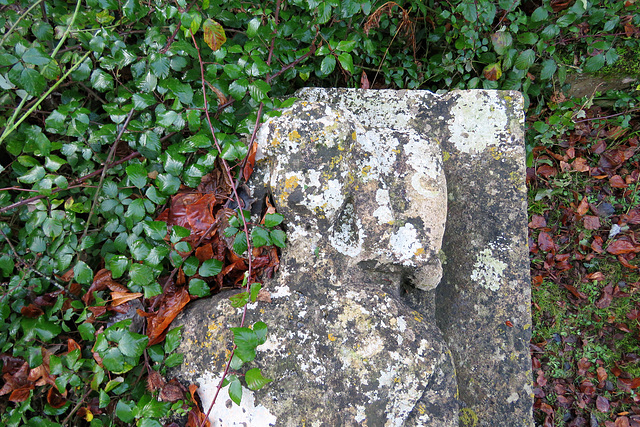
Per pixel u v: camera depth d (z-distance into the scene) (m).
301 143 0.51
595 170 0.95
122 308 0.52
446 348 0.52
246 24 0.64
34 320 0.54
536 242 0.94
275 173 0.52
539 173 0.95
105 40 0.53
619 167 0.95
